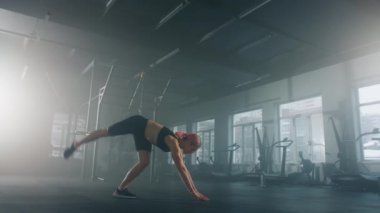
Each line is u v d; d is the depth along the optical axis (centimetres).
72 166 984
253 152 975
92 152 1047
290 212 224
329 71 762
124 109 1050
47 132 959
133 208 212
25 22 559
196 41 630
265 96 930
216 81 915
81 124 1059
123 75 890
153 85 978
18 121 920
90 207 212
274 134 884
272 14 527
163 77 884
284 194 427
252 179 812
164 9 552
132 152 1078
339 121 723
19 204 219
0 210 185
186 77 883
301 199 350
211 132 1159
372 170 656
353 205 293
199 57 702
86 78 907
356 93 715
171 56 685
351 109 705
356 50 643
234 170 969
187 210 209
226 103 1075
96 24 572
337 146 716
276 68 786
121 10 555
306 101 951
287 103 877
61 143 1016
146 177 937
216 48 706
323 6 498
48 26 568
